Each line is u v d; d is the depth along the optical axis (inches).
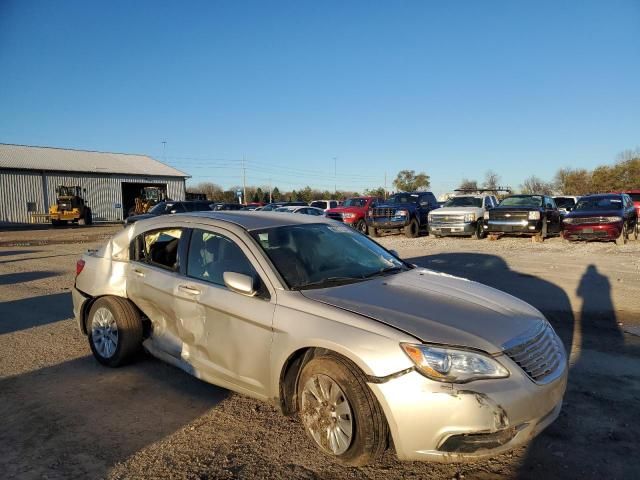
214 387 182.2
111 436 147.6
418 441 116.1
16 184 1708.9
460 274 410.0
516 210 688.4
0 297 344.2
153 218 203.8
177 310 173.3
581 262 475.2
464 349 119.4
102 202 1939.0
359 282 156.9
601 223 621.3
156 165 2256.4
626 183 2146.9
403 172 3341.5
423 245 666.8
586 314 274.7
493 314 136.3
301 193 3329.2
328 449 131.3
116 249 209.6
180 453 138.0
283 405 143.6
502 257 521.3
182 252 179.6
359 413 122.3
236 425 153.7
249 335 147.7
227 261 164.7
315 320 133.8
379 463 132.3
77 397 174.4
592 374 189.3
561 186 2507.4
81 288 216.5
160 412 162.7
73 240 902.4
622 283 361.7
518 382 119.3
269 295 147.4
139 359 210.2
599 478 124.1
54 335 249.6
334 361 128.0
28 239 933.8
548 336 139.3
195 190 3523.6
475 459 117.0
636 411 158.4
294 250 165.3
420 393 115.6
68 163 1923.0
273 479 125.5
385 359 119.6
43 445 142.7
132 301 196.7
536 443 140.8
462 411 113.7
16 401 171.8
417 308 135.9
